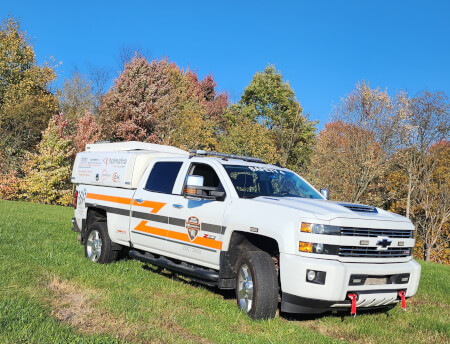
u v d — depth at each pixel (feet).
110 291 18.85
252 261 16.69
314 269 15.28
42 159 92.48
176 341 13.73
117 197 24.67
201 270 19.45
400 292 17.13
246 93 142.51
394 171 102.22
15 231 33.53
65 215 53.21
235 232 18.17
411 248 18.02
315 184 98.07
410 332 17.66
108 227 24.88
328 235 15.70
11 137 110.11
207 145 109.40
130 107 105.91
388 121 91.81
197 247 19.51
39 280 19.34
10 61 122.31
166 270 24.77
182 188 21.13
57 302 16.71
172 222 20.94
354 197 94.53
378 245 16.60
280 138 121.80
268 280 16.33
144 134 106.01
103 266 23.71
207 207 19.34
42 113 117.08
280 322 16.47
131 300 17.58
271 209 17.04
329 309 16.03
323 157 99.19
